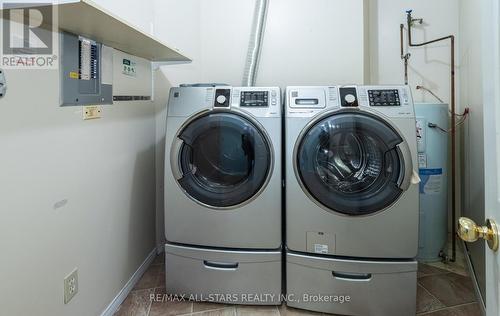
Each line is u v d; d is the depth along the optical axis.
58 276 1.12
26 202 0.97
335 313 1.48
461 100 2.20
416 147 1.38
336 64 2.20
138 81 1.78
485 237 0.63
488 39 0.65
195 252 1.56
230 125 1.49
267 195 1.47
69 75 1.16
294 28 2.22
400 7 2.34
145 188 1.91
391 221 1.38
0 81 0.87
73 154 1.20
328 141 1.45
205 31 2.30
